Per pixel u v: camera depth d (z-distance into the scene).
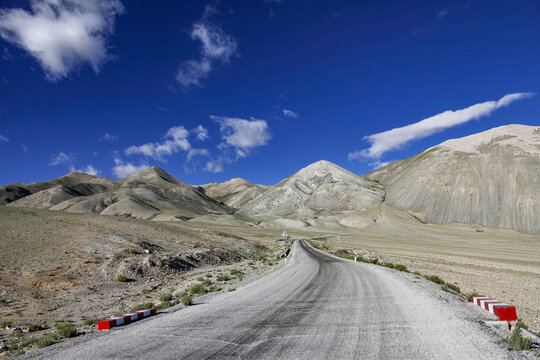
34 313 15.34
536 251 73.88
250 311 10.68
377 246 80.88
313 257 40.59
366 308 10.43
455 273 32.22
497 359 5.55
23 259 26.16
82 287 21.70
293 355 6.18
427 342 6.61
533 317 14.58
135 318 10.30
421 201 174.62
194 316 10.24
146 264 29.12
